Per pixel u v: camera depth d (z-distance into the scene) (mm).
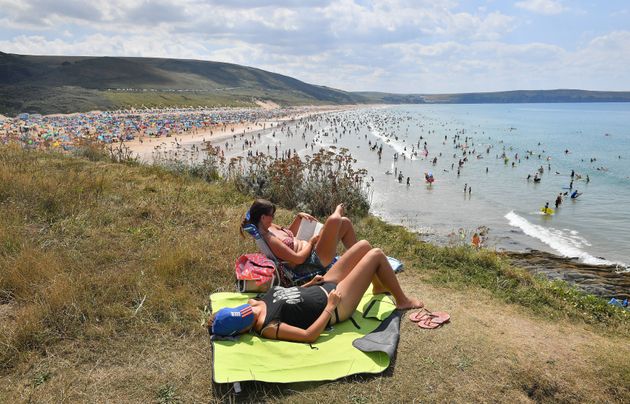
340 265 4645
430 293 5633
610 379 4059
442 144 68250
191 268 5695
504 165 46281
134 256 5984
